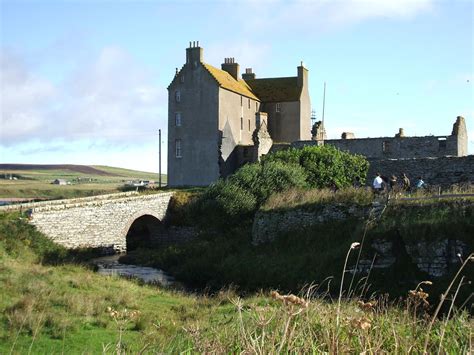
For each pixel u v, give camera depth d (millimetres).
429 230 23516
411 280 22938
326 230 28469
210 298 22406
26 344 13508
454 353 6328
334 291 23562
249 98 61938
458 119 46781
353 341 6414
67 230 35344
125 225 40375
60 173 178875
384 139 48781
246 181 36812
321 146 43312
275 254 28984
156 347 7809
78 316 16594
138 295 21594
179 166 57406
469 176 38594
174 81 57938
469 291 20234
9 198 80562
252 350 5723
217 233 37438
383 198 27375
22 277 20938
